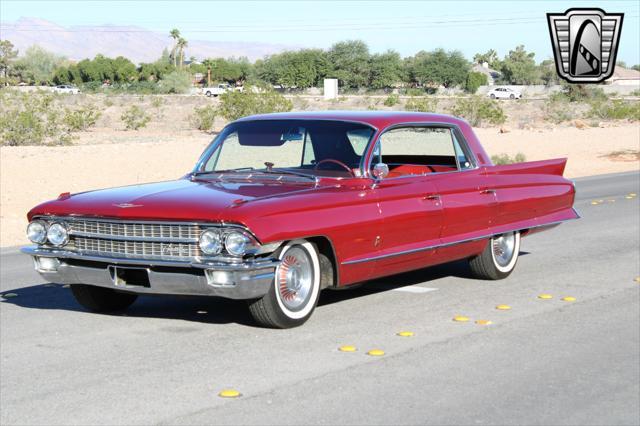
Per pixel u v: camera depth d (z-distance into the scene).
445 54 121.62
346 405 5.50
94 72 140.38
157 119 58.59
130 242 7.12
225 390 5.77
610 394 5.82
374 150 8.00
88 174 24.59
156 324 7.62
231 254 6.75
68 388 5.84
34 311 8.25
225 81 153.62
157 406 5.46
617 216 15.65
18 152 31.14
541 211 9.89
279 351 6.73
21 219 16.56
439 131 8.91
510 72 143.75
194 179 8.15
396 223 7.94
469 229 8.90
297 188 7.57
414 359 6.55
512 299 8.75
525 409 5.49
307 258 7.40
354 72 119.06
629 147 37.31
